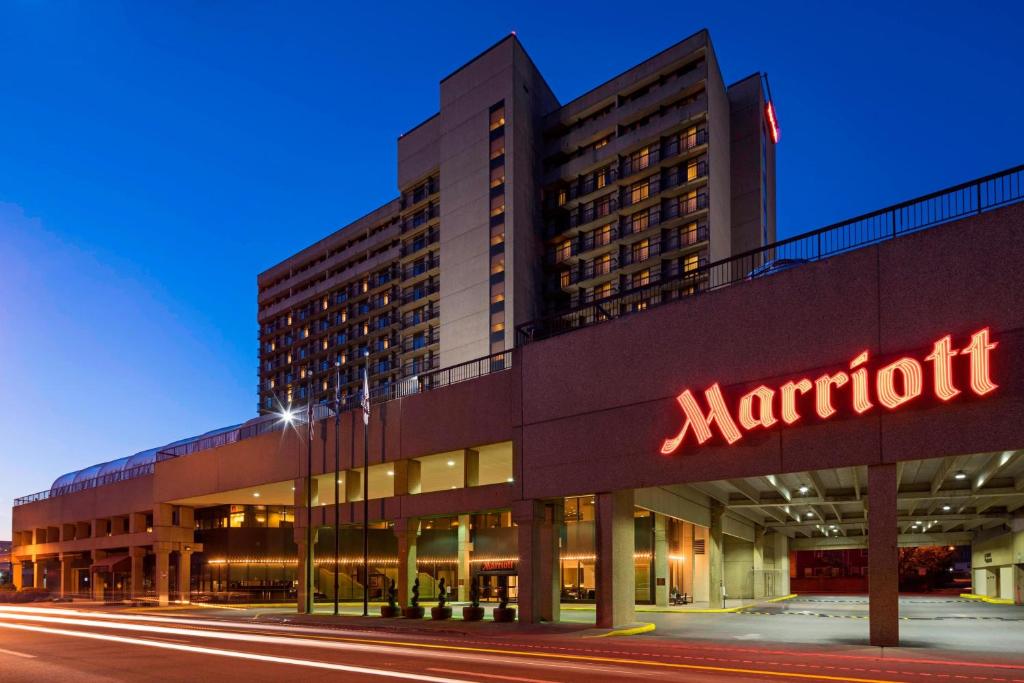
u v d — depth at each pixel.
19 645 28.03
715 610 45.34
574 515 55.56
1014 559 51.62
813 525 59.16
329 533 66.88
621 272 91.94
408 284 112.31
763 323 28.27
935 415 23.56
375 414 46.28
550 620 35.62
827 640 26.86
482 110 100.81
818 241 27.78
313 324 140.12
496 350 92.81
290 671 19.00
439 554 67.00
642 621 36.81
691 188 87.06
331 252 136.88
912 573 99.38
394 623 37.16
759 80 97.44
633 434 31.83
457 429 41.19
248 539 68.69
